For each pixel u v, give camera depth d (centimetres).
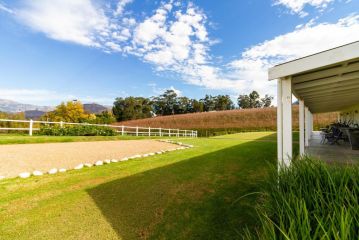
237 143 1250
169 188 429
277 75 335
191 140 1597
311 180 217
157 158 728
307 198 182
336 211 146
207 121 4675
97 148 913
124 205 354
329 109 1334
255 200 358
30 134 1125
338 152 718
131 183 455
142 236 271
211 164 625
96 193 400
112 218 312
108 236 270
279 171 261
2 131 1594
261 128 3878
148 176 504
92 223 299
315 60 301
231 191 408
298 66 315
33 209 332
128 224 298
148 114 6862
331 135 1012
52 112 3847
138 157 743
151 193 403
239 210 329
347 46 277
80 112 3881
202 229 284
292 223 137
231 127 4184
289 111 358
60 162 605
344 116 1623
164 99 7362
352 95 677
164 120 4991
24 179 454
